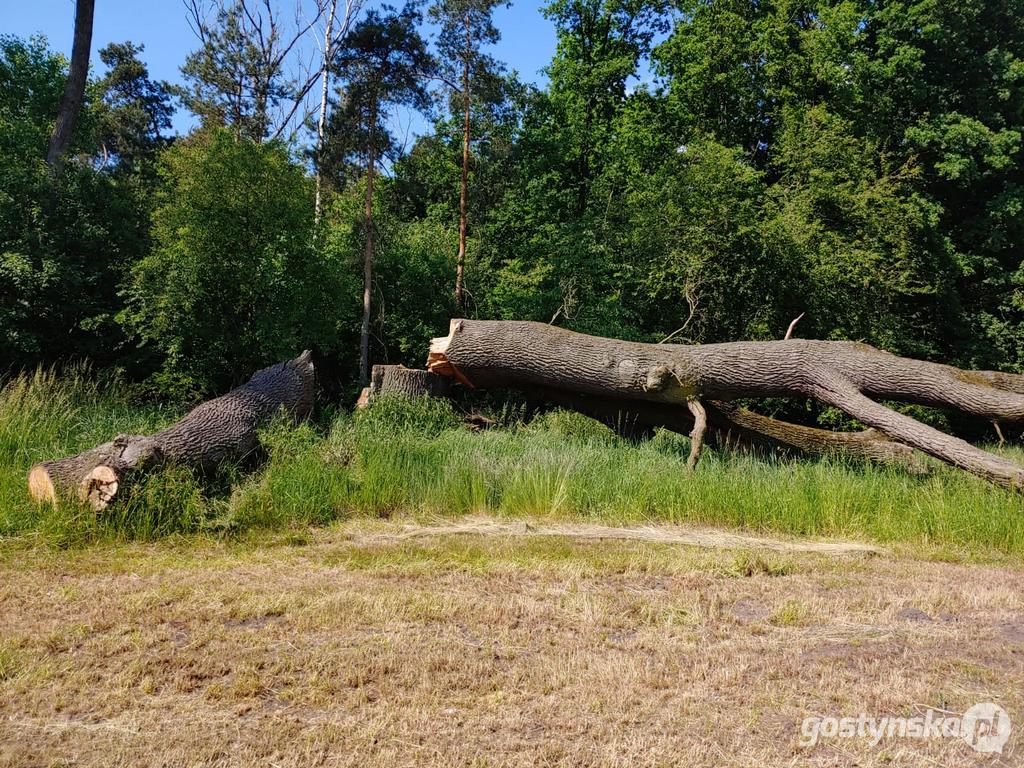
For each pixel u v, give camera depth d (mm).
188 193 11781
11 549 5367
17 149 13195
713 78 19141
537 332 10375
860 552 6234
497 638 3904
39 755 2666
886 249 16922
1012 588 5223
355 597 4480
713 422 10398
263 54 25156
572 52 22875
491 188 21234
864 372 9102
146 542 5746
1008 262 20000
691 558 5711
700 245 15742
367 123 15609
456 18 16844
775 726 3023
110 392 10492
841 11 18172
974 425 18359
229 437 7270
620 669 3496
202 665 3453
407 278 15992
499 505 7383
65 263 12148
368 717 3000
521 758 2697
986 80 19203
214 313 12023
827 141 16625
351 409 13266
